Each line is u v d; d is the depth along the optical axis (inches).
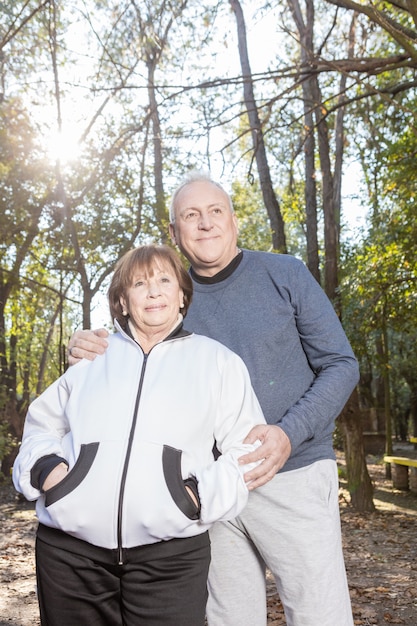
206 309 112.5
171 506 85.2
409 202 466.6
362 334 482.0
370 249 487.5
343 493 526.3
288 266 111.0
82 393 93.4
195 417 90.6
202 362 94.3
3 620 210.7
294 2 458.6
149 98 400.2
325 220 499.8
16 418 701.3
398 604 227.9
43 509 89.9
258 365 107.6
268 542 105.7
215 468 88.5
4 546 348.2
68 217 538.0
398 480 556.4
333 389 102.9
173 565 86.7
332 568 104.7
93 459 87.6
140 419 88.8
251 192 978.7
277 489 105.0
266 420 107.8
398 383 938.7
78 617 89.1
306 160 556.7
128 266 96.0
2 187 579.5
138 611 87.1
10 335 781.9
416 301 466.9
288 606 105.7
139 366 93.2
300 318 108.7
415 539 356.8
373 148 498.6
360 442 460.8
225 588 109.0
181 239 113.3
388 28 257.9
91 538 86.5
